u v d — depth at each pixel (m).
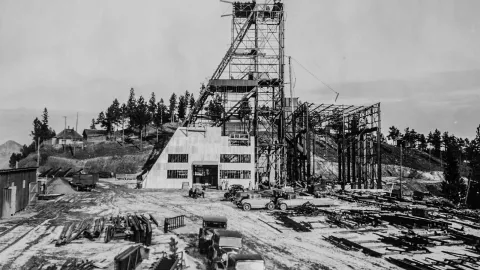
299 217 32.44
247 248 20.73
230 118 74.31
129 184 74.06
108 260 17.73
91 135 136.62
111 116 134.88
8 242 21.56
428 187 80.75
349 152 69.25
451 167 56.78
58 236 23.28
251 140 67.31
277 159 68.81
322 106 63.38
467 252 20.17
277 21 70.19
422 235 24.17
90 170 101.56
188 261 17.45
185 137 66.50
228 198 46.38
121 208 37.66
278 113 68.38
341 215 32.12
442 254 19.67
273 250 20.41
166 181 65.62
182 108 150.00
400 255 19.31
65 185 55.34
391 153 135.75
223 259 15.34
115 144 122.25
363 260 18.45
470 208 43.03
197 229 26.19
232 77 70.19
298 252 20.00
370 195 50.75
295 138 72.56
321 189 54.19
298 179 72.31
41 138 127.50
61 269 16.16
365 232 25.66
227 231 17.19
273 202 37.69
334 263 17.84
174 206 39.56
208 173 75.50
